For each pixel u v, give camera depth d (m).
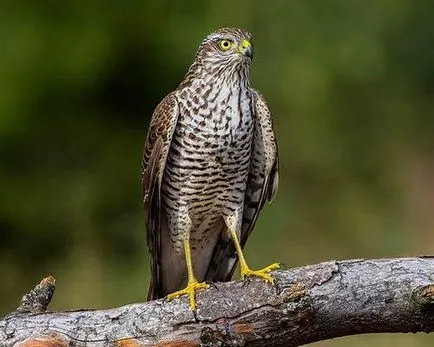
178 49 17.83
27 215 15.86
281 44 18.55
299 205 17.05
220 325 5.82
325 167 17.95
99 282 13.20
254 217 7.75
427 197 18.03
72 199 15.63
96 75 17.12
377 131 18.94
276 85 18.41
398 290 5.76
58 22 16.94
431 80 20.88
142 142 17.36
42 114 16.69
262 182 7.64
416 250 16.30
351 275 5.81
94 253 13.98
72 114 16.95
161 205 7.57
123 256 14.63
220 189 7.43
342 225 16.38
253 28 18.48
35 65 16.62
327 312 5.78
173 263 7.76
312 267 5.89
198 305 5.86
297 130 18.22
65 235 14.91
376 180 18.06
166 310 5.88
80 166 16.75
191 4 18.00
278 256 15.25
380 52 19.12
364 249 15.98
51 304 12.80
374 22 19.16
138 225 15.16
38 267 15.27
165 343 5.83
